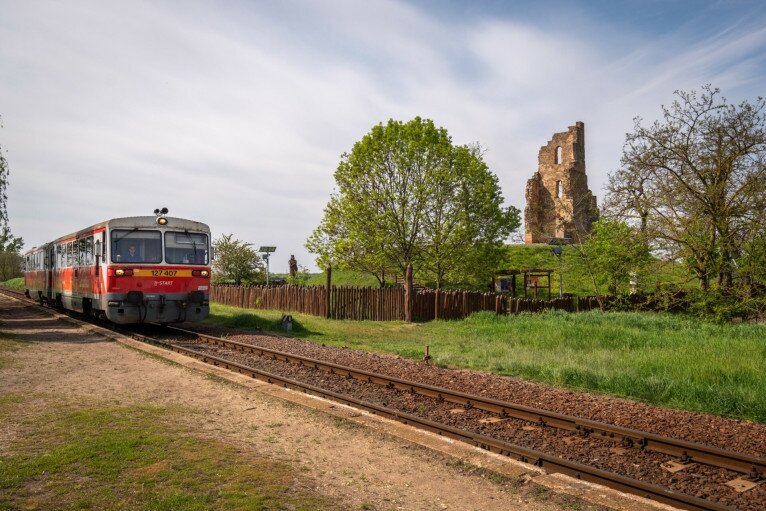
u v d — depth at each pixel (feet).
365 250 99.35
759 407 29.09
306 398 30.12
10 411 26.12
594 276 89.20
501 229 106.32
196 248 60.44
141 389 32.12
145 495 16.71
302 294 90.68
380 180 99.91
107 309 55.62
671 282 70.69
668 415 28.53
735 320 72.69
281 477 18.89
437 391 32.22
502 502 17.93
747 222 64.44
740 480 19.83
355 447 23.08
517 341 56.75
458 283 118.42
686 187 68.03
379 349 55.11
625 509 17.13
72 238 71.00
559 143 199.62
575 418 25.72
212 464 19.53
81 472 18.38
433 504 17.70
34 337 53.11
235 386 33.19
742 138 65.46
